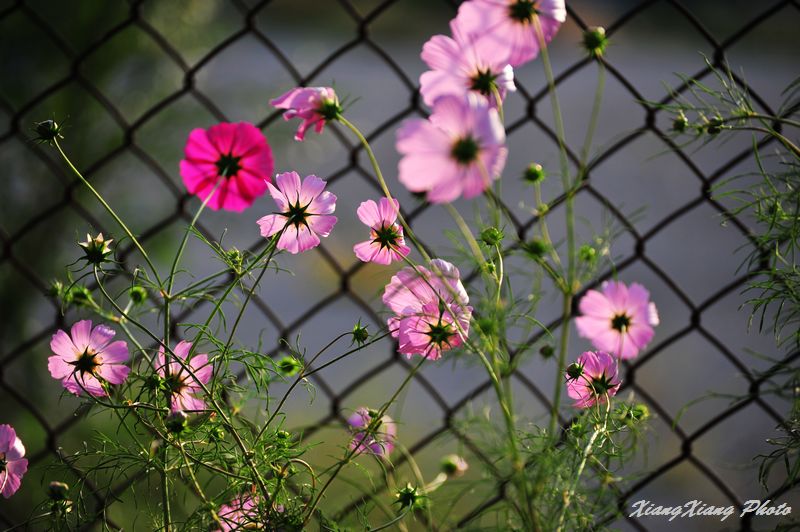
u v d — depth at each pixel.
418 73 15.05
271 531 2.92
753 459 2.97
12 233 5.50
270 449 2.95
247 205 3.01
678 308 8.81
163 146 6.06
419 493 2.95
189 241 5.98
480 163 2.82
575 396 2.95
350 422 3.05
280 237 2.95
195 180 3.01
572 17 3.13
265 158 3.01
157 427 2.95
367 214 2.95
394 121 3.22
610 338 2.93
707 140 3.00
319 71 3.22
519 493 2.90
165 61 6.12
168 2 6.02
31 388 5.29
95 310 2.95
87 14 5.82
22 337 5.41
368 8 13.22
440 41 2.90
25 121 5.71
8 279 5.42
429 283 2.89
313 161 6.66
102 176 5.84
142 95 6.05
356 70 15.06
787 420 2.96
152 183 5.99
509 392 2.90
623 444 2.96
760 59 15.95
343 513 3.00
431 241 6.51
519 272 2.95
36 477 4.08
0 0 5.62
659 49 16.67
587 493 2.93
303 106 2.94
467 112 2.82
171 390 2.93
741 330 8.10
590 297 2.93
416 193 2.89
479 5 2.89
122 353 2.94
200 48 6.32
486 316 2.92
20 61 5.79
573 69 3.15
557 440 2.93
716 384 6.93
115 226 5.74
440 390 5.73
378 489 3.01
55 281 2.96
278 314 8.96
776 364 2.95
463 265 2.96
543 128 3.18
